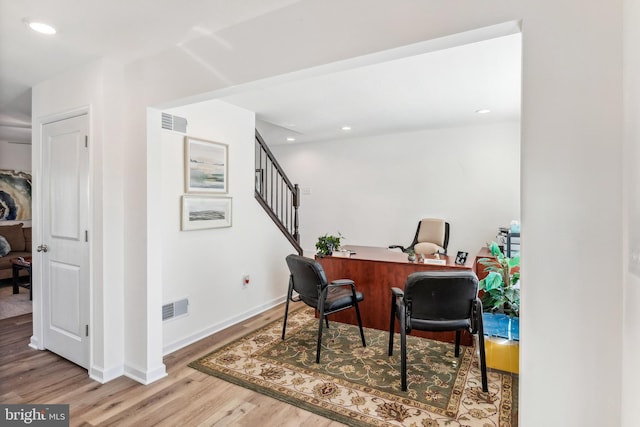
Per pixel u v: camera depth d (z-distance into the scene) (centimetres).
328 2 178
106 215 253
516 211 510
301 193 683
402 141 584
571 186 129
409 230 584
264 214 422
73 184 272
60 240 285
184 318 317
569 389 130
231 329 357
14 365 275
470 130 532
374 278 350
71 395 233
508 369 261
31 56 247
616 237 123
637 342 108
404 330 240
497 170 518
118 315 261
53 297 293
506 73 301
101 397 230
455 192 547
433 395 231
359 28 170
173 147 309
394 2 161
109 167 255
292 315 400
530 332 135
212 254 348
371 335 336
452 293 232
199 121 336
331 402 223
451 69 293
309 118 460
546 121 132
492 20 141
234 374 260
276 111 416
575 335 129
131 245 260
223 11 193
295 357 288
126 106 262
